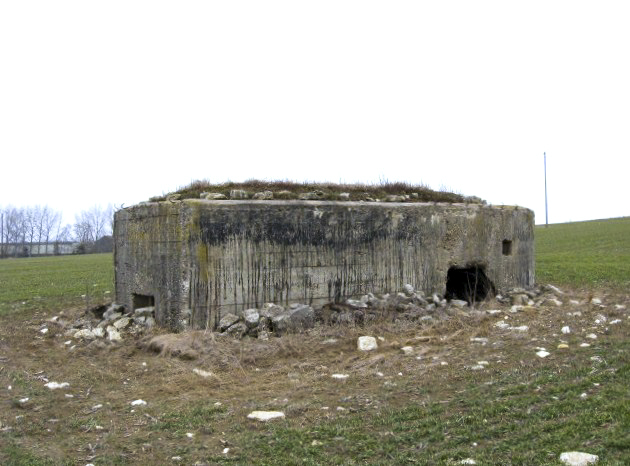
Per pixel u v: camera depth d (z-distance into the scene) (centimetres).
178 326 871
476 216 1155
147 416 574
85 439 525
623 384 582
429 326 900
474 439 488
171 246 890
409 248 1067
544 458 441
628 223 4238
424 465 448
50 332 984
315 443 495
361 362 732
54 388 669
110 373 725
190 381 677
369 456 470
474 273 1211
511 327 885
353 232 1007
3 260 4084
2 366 777
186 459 477
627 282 1455
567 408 532
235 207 900
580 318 927
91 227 7038
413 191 1209
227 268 892
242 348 787
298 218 954
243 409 583
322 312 938
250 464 464
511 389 593
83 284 1819
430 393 605
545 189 5069
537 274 1700
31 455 491
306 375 691
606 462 423
